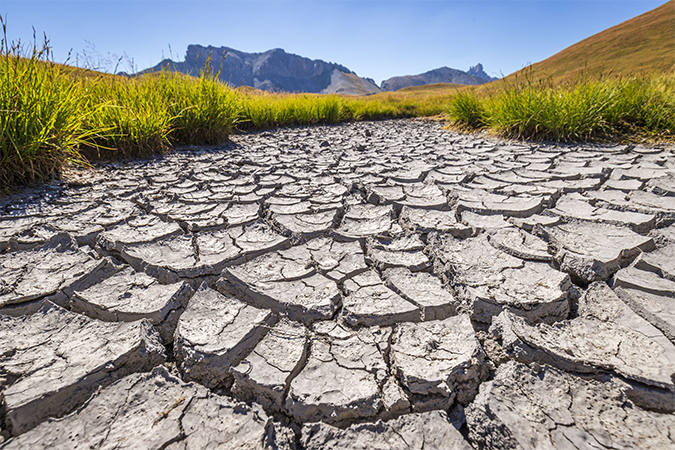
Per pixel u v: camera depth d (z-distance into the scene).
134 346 1.12
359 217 2.26
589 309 1.32
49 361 1.07
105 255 1.77
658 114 4.86
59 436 0.87
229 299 1.40
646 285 1.40
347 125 8.83
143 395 0.98
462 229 2.02
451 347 1.16
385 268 1.66
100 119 3.58
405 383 1.05
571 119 4.84
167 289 1.43
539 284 1.46
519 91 5.61
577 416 0.92
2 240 1.73
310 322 1.33
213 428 0.89
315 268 1.65
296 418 0.98
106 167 3.41
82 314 1.32
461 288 1.47
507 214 2.27
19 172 2.54
